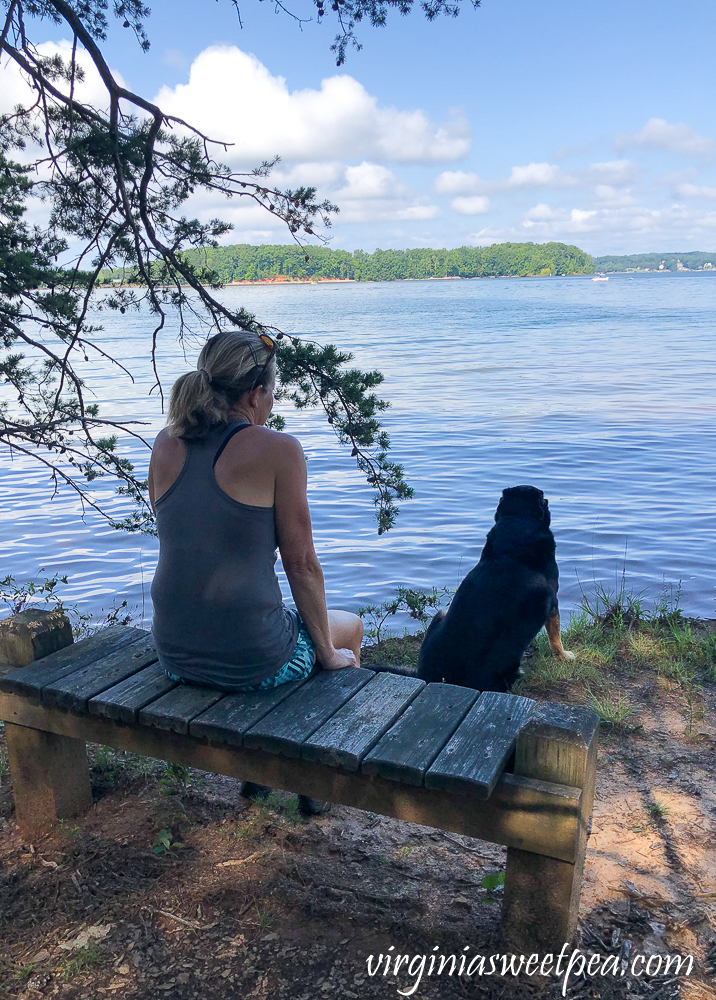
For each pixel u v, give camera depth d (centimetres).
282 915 232
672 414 1947
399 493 490
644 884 244
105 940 225
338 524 1112
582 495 1225
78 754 279
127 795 297
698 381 2575
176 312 452
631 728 349
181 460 226
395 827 277
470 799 204
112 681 248
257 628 229
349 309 10062
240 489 221
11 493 1341
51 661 266
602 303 10844
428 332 5616
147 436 1770
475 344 4509
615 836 271
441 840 269
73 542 1050
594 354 3697
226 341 229
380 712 224
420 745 206
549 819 197
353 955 218
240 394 229
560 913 205
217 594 224
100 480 1414
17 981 212
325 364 460
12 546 1038
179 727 222
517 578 383
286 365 464
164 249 432
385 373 3080
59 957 220
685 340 4397
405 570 912
